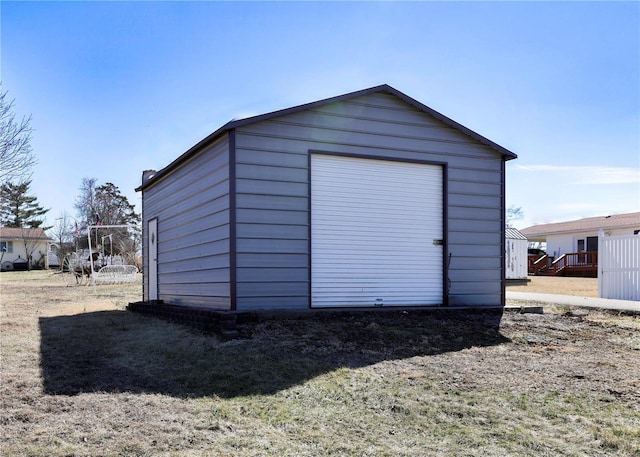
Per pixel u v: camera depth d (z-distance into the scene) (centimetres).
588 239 2781
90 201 3834
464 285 866
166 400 400
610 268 1082
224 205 726
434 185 857
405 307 805
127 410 376
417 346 576
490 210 901
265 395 410
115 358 560
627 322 738
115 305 1177
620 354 558
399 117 828
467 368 491
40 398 406
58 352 590
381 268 805
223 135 735
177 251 952
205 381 449
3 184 1544
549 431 340
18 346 616
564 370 488
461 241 870
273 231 724
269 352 530
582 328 696
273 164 730
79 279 2283
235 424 349
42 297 1400
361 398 402
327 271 766
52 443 314
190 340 611
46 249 4091
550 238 3039
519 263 1983
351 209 789
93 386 444
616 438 329
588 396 411
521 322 733
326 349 546
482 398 403
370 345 570
